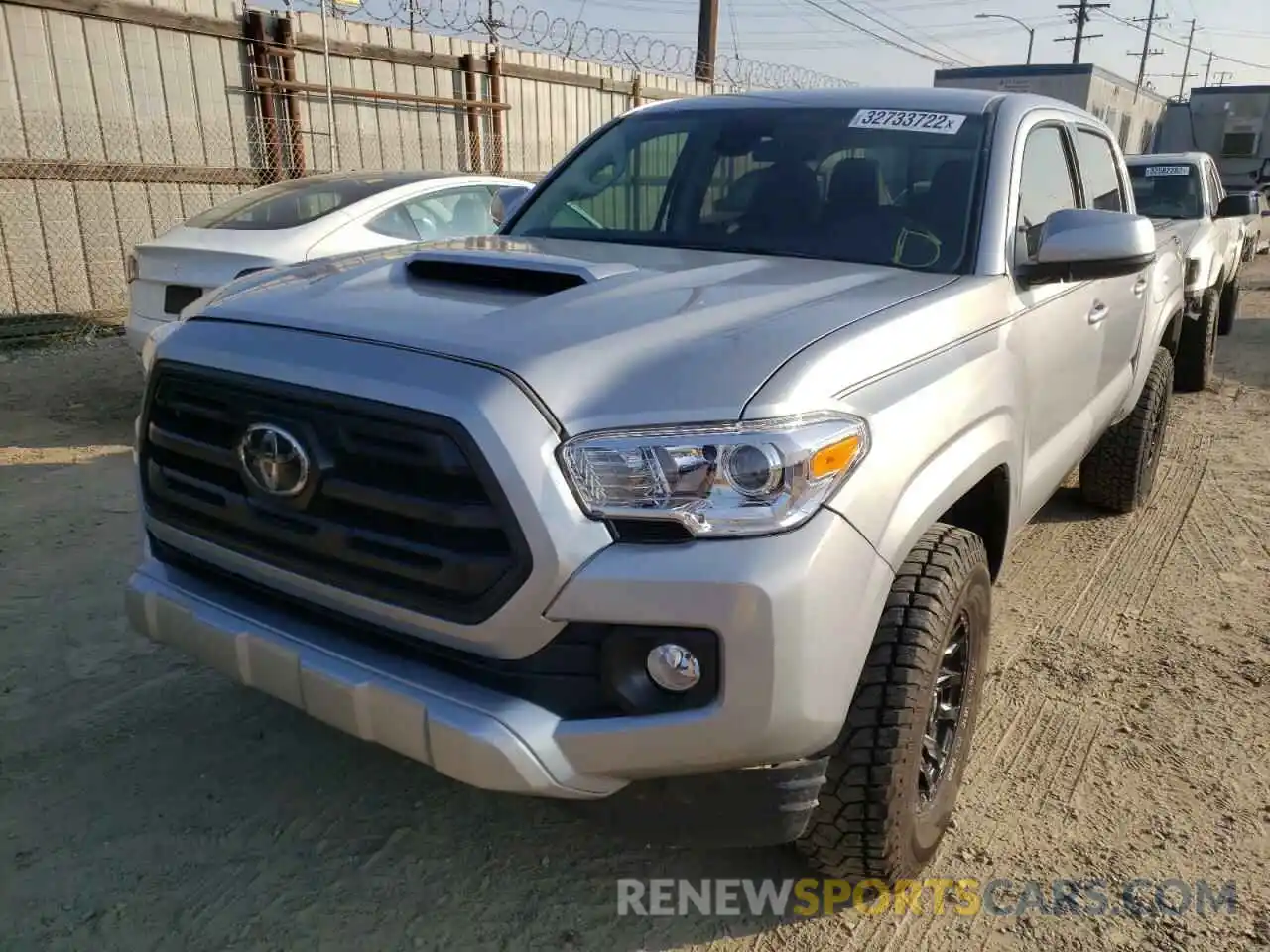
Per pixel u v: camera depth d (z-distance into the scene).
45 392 7.43
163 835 2.78
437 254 2.79
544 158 14.52
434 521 1.99
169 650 3.72
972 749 3.28
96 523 4.88
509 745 1.97
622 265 2.75
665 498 1.96
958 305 2.70
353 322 2.25
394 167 12.16
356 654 2.17
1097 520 5.44
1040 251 3.04
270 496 2.22
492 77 13.12
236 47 10.38
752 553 1.95
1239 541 5.16
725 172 3.54
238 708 3.39
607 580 1.93
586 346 2.09
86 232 9.64
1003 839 2.87
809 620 1.99
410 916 2.53
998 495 3.00
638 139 3.86
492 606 1.98
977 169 3.23
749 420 1.98
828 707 2.08
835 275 2.85
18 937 2.40
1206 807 3.03
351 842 2.79
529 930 2.51
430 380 1.99
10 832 2.75
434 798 2.98
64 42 9.11
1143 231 2.99
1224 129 18.55
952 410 2.47
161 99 9.89
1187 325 8.16
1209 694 3.66
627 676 2.01
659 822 2.20
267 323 2.33
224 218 6.71
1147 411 5.11
